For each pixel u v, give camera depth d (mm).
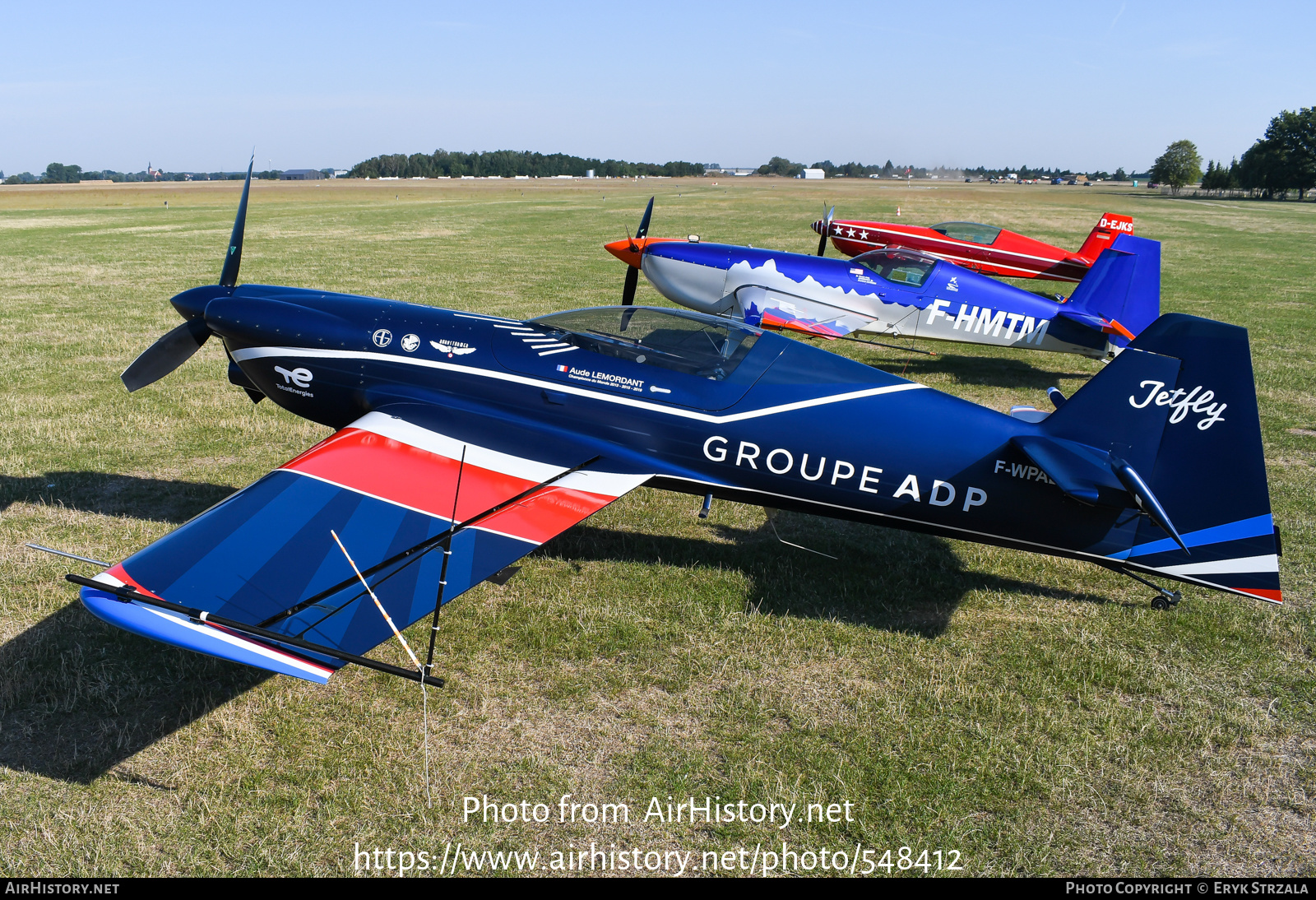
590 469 5582
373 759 3953
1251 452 4965
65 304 15625
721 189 102688
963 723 4316
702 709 4398
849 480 5566
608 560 6082
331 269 21359
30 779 3766
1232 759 4105
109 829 3506
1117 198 94938
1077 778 3939
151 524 6367
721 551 6316
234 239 7512
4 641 4770
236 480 7305
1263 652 5051
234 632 3730
